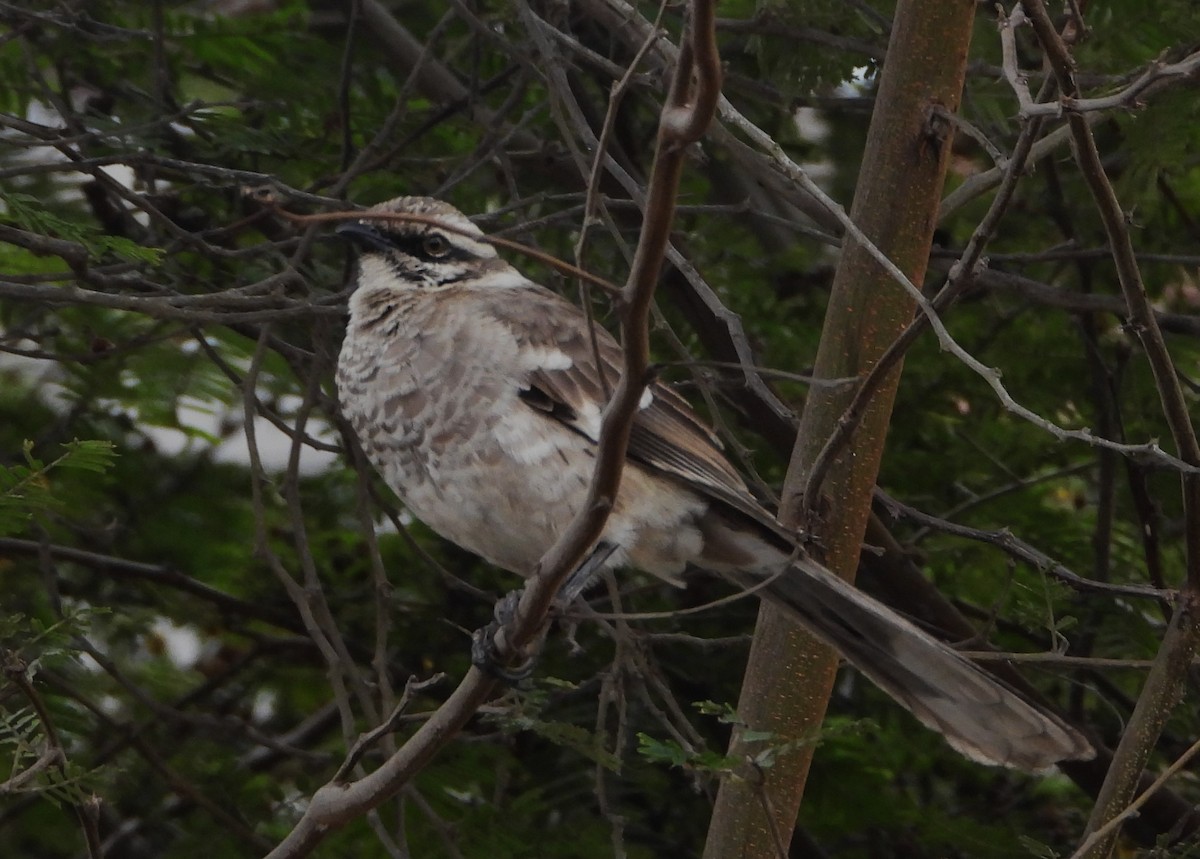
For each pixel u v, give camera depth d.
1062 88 7.07
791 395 12.18
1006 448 12.23
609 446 6.18
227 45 11.59
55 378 12.33
